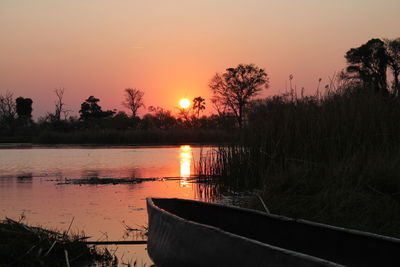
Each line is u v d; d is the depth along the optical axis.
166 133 45.25
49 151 31.55
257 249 3.36
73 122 61.31
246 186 9.56
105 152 29.47
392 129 8.74
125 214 7.98
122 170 16.62
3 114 76.62
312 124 9.15
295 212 6.90
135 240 6.16
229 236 3.69
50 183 12.63
